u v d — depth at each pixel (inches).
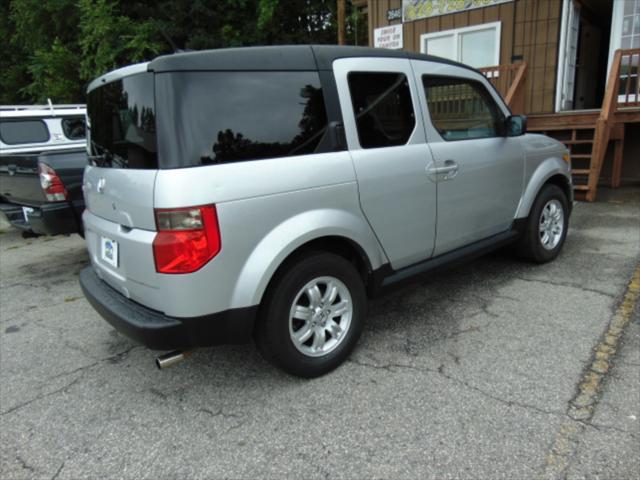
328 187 104.6
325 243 112.9
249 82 97.3
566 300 144.3
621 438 85.7
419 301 150.3
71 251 244.1
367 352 120.9
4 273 211.0
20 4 667.4
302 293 105.5
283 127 100.6
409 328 132.5
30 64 781.9
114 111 100.5
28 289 187.6
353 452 86.7
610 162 347.6
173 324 92.1
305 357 107.5
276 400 103.7
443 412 96.0
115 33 558.9
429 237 130.6
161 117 88.7
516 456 83.1
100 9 544.4
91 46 586.2
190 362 121.9
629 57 292.8
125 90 96.3
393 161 117.2
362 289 115.9
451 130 135.9
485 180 143.8
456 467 81.6
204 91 92.0
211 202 89.0
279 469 83.7
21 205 206.4
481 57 343.6
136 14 595.5
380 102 117.3
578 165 315.3
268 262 96.0
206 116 91.5
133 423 99.0
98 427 98.3
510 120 152.4
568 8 308.3
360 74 114.1
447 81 135.4
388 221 118.1
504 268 174.9
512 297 149.0
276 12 625.6
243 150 95.2
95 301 107.5
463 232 141.3
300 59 104.8
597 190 312.3
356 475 81.2
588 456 82.1
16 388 114.7
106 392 111.1
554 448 84.4
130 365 123.2
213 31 618.2
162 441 93.0
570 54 327.0
